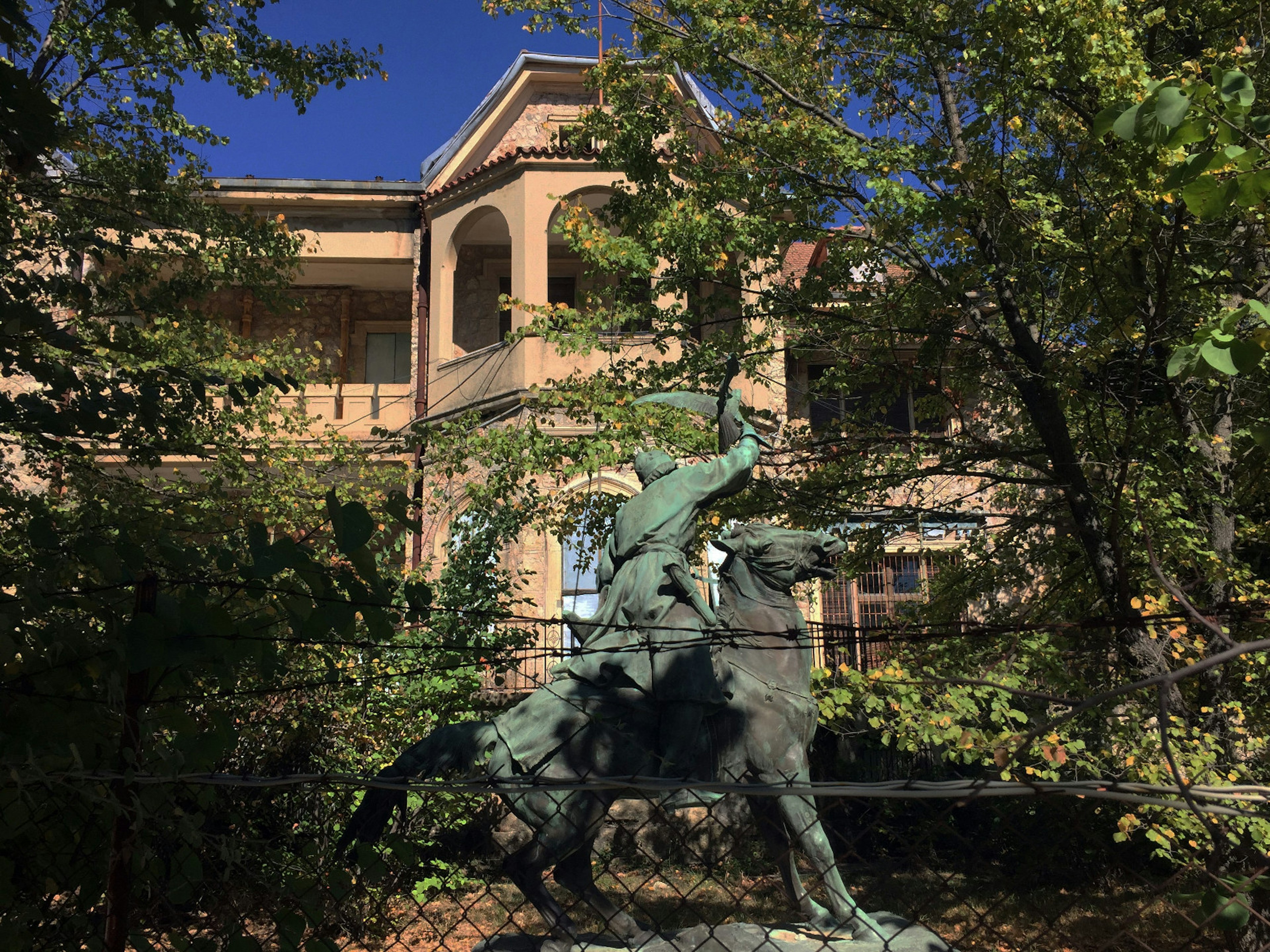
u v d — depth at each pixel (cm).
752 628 624
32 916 306
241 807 350
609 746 549
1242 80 268
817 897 601
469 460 1692
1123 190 755
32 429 448
